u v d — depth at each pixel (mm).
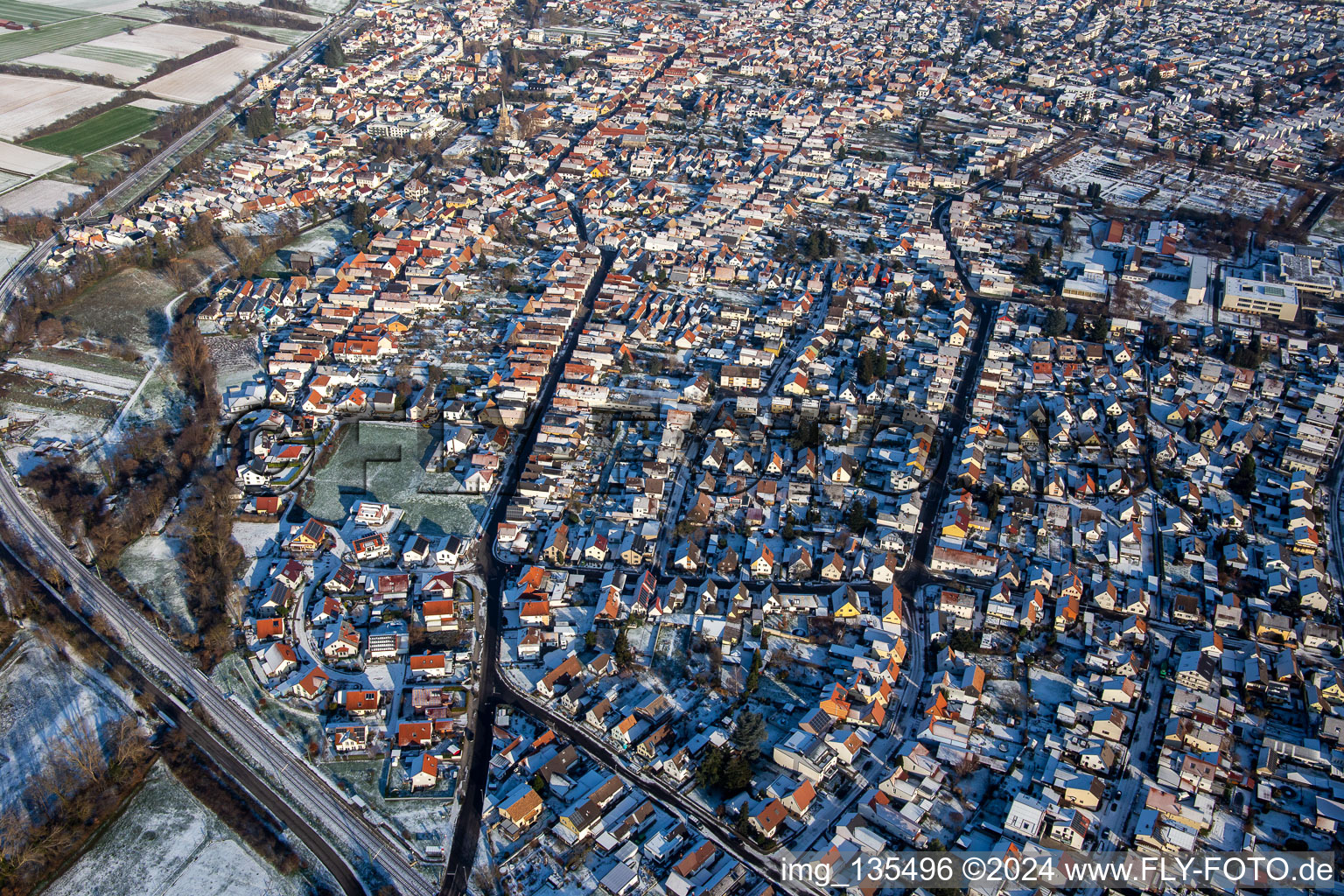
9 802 133250
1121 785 139875
